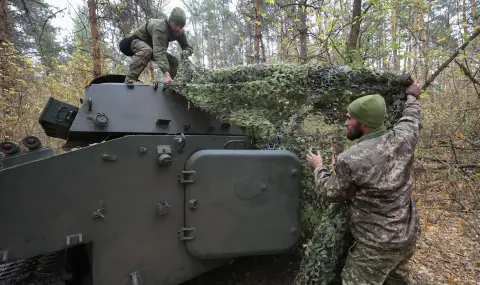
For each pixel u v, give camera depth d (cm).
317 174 241
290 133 314
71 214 218
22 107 812
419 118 252
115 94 299
